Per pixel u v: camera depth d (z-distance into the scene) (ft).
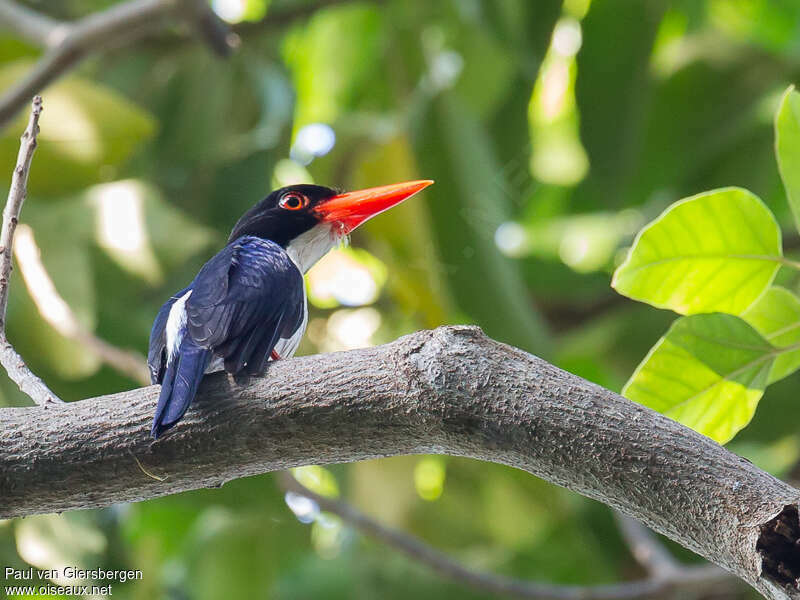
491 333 39.34
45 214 36.14
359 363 16.79
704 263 18.90
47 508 17.62
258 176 45.73
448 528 41.50
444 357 16.17
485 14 41.60
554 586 37.37
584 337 44.70
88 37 33.63
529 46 41.78
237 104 46.85
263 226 27.96
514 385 15.85
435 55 47.65
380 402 16.38
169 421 16.52
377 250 43.37
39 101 20.80
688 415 18.92
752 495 14.25
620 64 42.75
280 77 47.29
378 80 50.98
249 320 20.40
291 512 37.19
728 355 18.47
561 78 50.55
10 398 32.86
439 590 40.22
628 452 15.03
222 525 42.52
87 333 32.53
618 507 15.43
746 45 46.29
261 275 21.66
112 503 17.76
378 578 41.06
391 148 41.16
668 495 14.74
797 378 39.63
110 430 17.28
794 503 13.64
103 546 33.27
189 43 46.26
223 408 17.10
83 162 36.04
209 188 45.70
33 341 32.71
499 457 16.06
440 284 39.88
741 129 45.91
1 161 35.53
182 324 20.16
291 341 23.04
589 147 43.34
